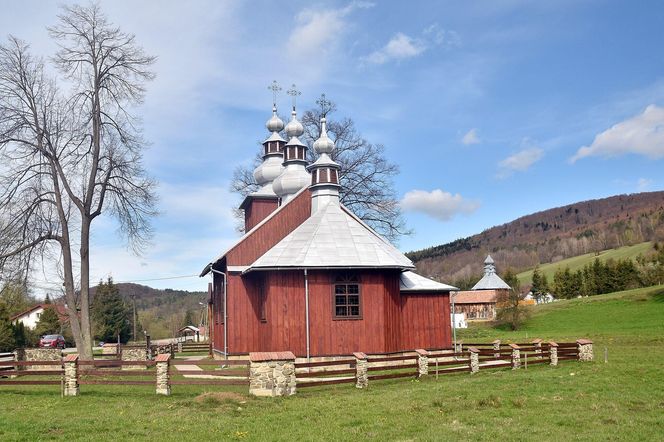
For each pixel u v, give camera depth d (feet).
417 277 100.37
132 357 104.27
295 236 91.86
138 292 497.05
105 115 93.40
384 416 50.14
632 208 652.89
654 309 198.39
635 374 72.49
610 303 220.64
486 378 71.20
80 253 91.81
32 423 49.65
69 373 65.21
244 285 99.66
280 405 56.08
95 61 91.61
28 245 89.81
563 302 242.17
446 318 98.27
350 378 66.80
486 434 43.14
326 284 86.99
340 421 48.55
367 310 87.51
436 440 41.68
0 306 187.73
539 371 78.28
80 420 50.83
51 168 90.94
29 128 89.45
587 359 89.92
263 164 136.46
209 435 45.09
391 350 88.63
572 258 500.33
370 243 90.68
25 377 91.45
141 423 49.57
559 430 44.29
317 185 102.83
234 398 58.85
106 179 92.73
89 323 91.56
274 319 85.61
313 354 85.35
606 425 45.70
